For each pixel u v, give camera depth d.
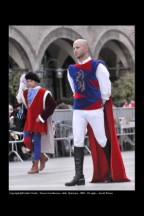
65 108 17.92
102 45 26.12
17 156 15.08
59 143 16.61
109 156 8.20
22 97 10.99
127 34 27.62
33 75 10.88
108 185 7.86
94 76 8.01
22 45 22.52
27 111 10.98
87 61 8.04
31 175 10.29
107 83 7.99
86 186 7.81
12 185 8.41
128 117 18.31
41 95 10.74
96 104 8.02
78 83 8.02
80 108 8.04
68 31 24.39
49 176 9.95
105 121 8.25
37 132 10.66
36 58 23.03
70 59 28.41
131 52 27.95
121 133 17.91
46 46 23.44
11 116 11.45
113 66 29.58
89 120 8.04
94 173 8.27
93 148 8.27
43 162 11.08
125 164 12.02
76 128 8.05
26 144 10.92
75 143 8.05
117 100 25.66
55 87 27.84
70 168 11.70
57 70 24.11
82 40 8.06
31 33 22.84
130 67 28.19
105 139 8.13
